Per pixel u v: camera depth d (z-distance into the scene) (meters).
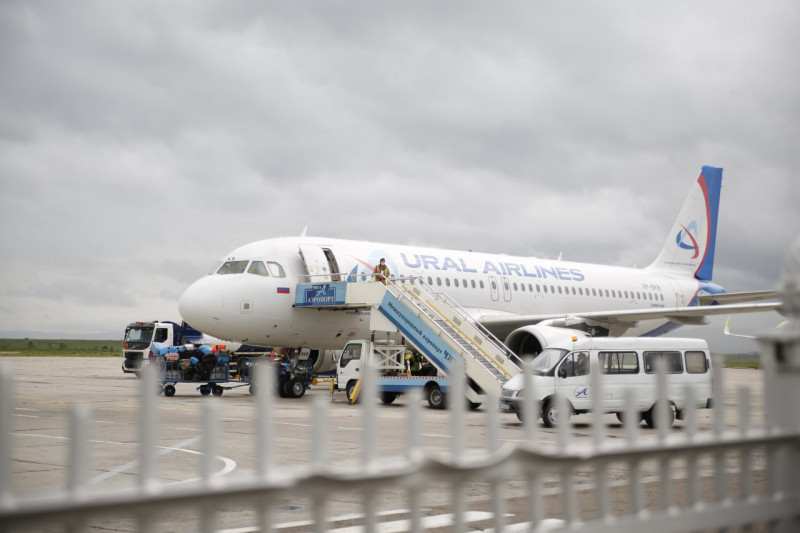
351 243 28.84
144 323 41.06
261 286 25.97
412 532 3.48
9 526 2.53
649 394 18.17
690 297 41.03
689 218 42.94
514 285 32.31
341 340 27.92
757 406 4.78
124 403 22.27
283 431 15.33
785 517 4.63
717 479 4.36
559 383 17.70
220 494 2.96
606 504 3.94
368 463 3.45
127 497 2.77
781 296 4.76
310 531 7.14
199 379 26.91
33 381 35.78
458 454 3.68
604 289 36.50
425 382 23.42
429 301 25.39
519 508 8.13
